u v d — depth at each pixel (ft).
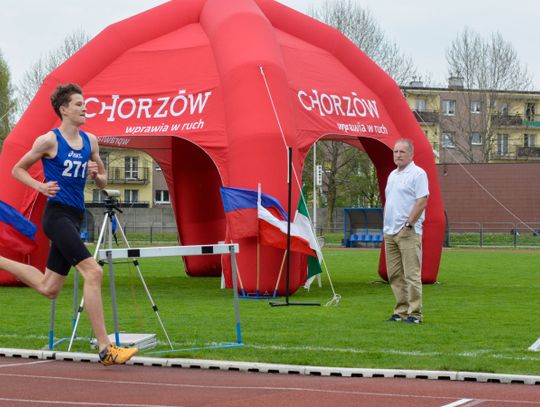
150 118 56.13
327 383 24.62
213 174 74.74
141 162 240.53
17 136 56.80
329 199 181.37
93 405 21.07
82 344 31.78
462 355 29.09
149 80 57.62
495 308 46.39
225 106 54.80
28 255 57.52
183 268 86.38
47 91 57.67
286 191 52.29
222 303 49.16
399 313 39.75
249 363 27.32
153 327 37.47
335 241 158.30
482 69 227.81
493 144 235.40
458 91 234.38
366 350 30.40
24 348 30.94
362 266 89.04
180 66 57.77
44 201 56.95
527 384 24.72
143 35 60.03
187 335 34.60
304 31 63.31
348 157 179.73
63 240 26.25
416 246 38.55
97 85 57.98
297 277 53.47
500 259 104.12
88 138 27.35
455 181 177.37
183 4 61.93
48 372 26.27
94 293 26.45
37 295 53.93
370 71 63.41
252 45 55.62
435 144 235.40
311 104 57.47
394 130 62.95
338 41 63.57
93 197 231.50
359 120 60.08
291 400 21.84
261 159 52.37
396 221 38.65
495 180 176.04
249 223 51.70
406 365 27.12
